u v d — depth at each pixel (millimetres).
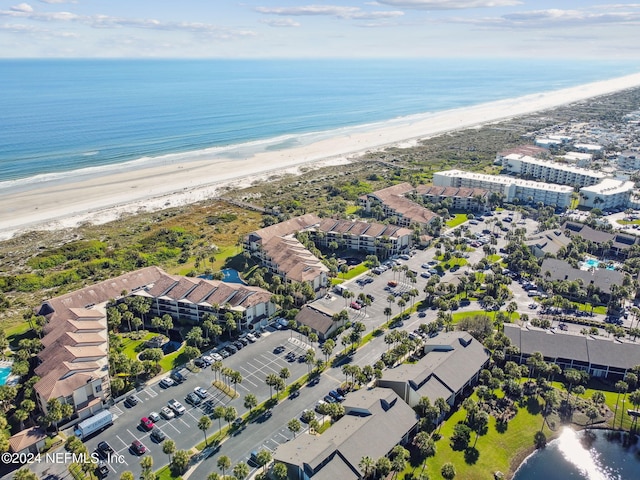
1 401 137750
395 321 191125
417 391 138375
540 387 152000
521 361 163500
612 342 162875
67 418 135250
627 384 152000
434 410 131250
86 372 142250
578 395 150500
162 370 160250
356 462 114000
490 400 146250
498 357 160375
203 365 162250
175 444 127062
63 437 129875
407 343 166125
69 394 134625
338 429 123188
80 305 189250
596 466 127438
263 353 170000
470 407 135625
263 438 129250
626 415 143000
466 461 124562
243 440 128500
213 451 124688
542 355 160000
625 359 157125
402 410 131125
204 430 125938
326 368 161250
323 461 110812
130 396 146250
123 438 129750
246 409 141125
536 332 168000
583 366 159500
